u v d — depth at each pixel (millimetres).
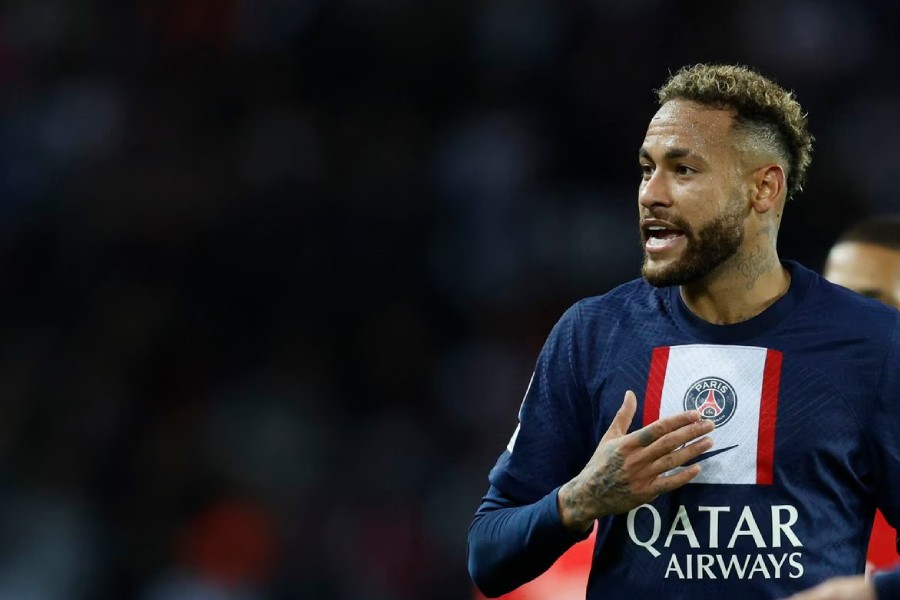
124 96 34781
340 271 31781
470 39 34875
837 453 8477
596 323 9148
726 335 8758
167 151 33656
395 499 27500
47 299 31812
